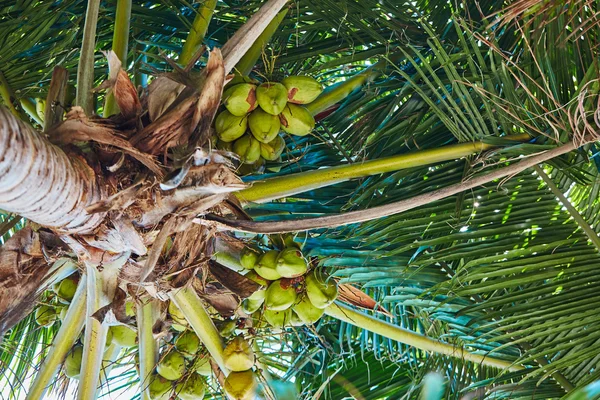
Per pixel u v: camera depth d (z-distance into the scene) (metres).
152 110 6.00
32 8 7.27
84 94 6.05
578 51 6.43
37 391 6.64
